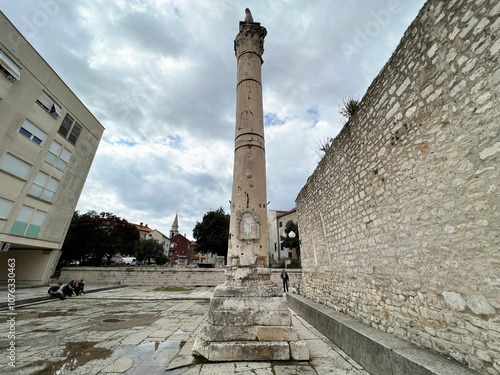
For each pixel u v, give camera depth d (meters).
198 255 58.25
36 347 4.19
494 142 2.35
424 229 3.23
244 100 5.38
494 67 2.38
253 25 6.09
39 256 15.10
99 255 22.83
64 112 15.68
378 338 3.46
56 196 15.30
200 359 3.38
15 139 12.64
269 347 3.44
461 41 2.78
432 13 3.24
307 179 9.28
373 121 4.68
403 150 3.75
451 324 2.72
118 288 16.72
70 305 9.45
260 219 4.52
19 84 12.70
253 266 4.20
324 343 4.59
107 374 3.05
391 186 4.03
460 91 2.77
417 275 3.31
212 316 3.70
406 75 3.74
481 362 2.34
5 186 12.29
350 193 5.60
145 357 3.66
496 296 2.26
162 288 16.98
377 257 4.36
